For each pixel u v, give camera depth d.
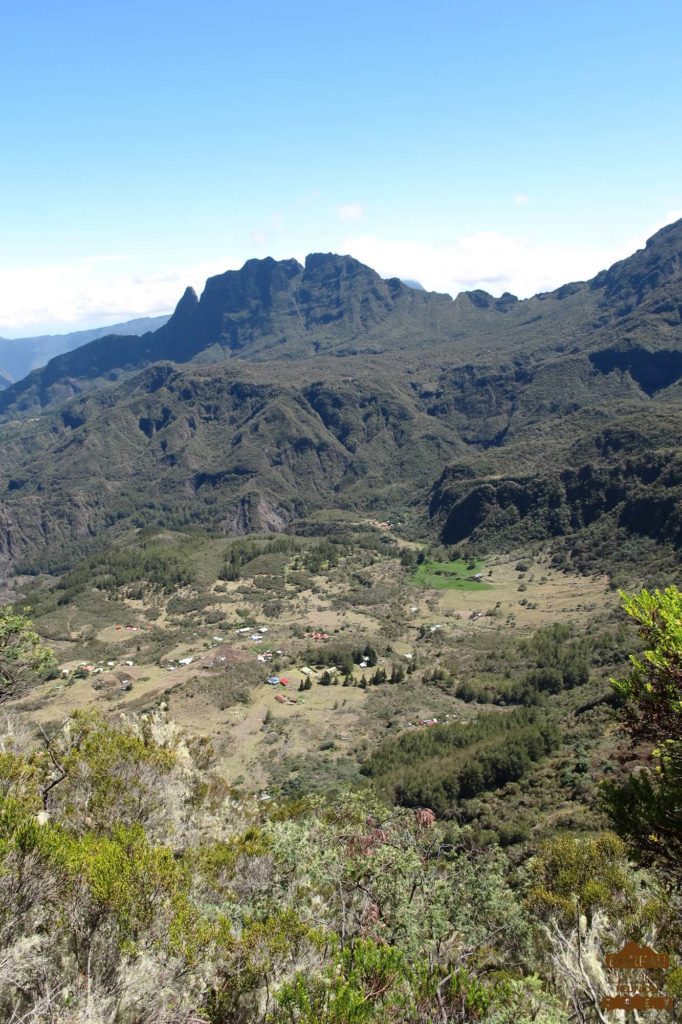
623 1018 6.91
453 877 13.01
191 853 11.03
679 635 8.52
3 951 6.29
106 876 7.54
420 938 9.59
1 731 13.00
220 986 7.21
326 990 6.62
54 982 6.54
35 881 7.20
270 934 7.86
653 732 8.94
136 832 8.78
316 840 12.86
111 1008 6.42
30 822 7.68
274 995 6.61
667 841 8.32
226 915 9.43
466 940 10.93
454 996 7.16
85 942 7.03
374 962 7.22
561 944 8.34
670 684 8.57
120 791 11.59
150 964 6.89
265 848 12.59
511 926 11.76
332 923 9.20
